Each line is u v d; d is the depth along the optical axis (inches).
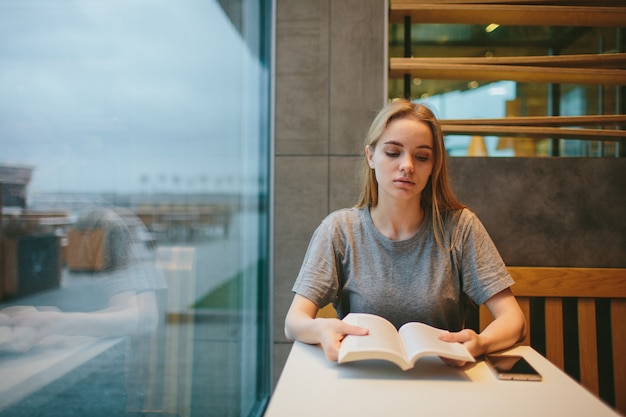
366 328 38.1
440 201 49.6
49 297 51.5
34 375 47.6
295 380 33.1
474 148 78.3
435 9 77.1
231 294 89.8
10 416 73.6
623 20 77.8
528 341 71.1
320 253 48.8
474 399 30.1
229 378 90.0
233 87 91.7
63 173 58.8
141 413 70.2
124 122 87.0
